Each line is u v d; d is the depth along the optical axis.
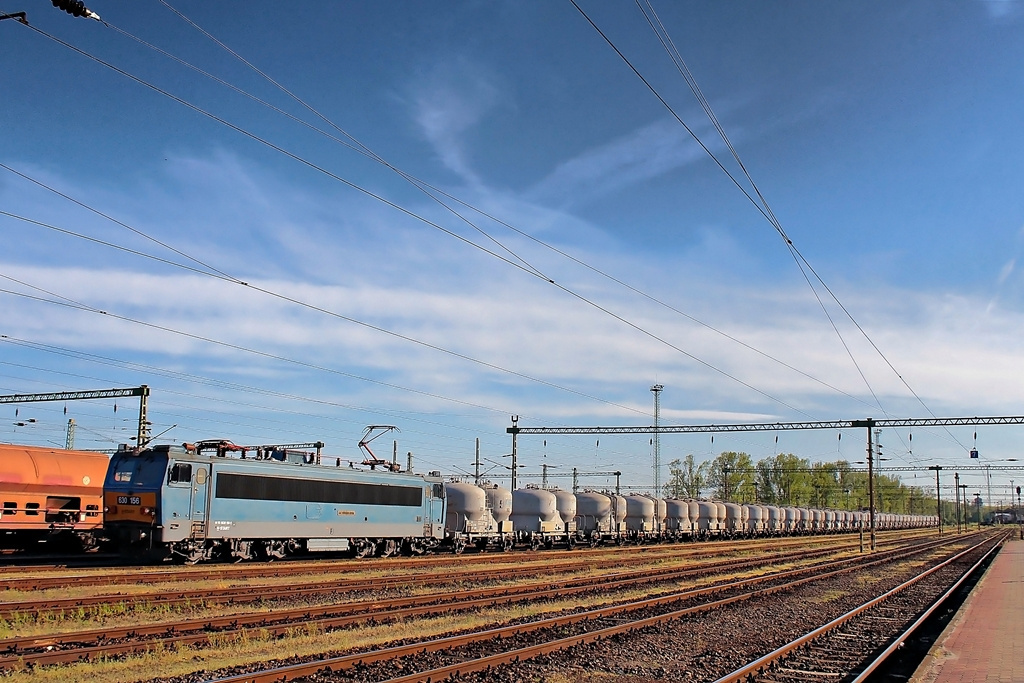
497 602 20.83
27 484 30.70
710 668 13.94
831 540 80.38
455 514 44.72
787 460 124.50
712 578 31.09
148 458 28.84
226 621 16.11
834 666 14.52
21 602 17.08
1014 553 55.97
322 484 34.16
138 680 11.59
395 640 15.22
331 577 26.36
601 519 55.75
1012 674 13.06
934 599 26.03
